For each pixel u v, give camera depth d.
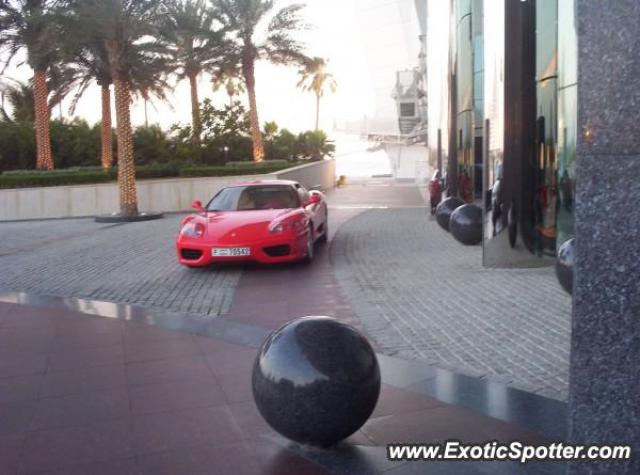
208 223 10.24
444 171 19.00
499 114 9.57
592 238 2.67
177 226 17.22
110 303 8.29
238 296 8.39
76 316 7.60
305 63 29.91
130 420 4.40
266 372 3.63
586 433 2.73
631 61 2.57
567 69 9.58
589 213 2.67
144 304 8.16
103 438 4.12
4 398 4.93
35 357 5.99
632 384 2.65
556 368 5.14
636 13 2.56
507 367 5.22
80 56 25.73
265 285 9.03
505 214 9.62
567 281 6.34
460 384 4.86
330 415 3.53
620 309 2.65
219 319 7.21
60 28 20.19
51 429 4.30
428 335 6.22
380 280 9.05
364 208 22.70
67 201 24.77
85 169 29.81
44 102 27.42
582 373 2.72
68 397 4.89
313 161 36.09
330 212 20.88
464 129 16.22
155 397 4.82
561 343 5.77
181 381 5.15
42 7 22.33
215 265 10.76
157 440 4.06
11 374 5.51
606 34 2.60
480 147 14.45
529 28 9.65
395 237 13.87
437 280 8.88
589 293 2.69
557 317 6.65
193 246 9.92
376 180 48.12
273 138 38.25
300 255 10.22
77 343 6.42
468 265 10.01
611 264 2.65
